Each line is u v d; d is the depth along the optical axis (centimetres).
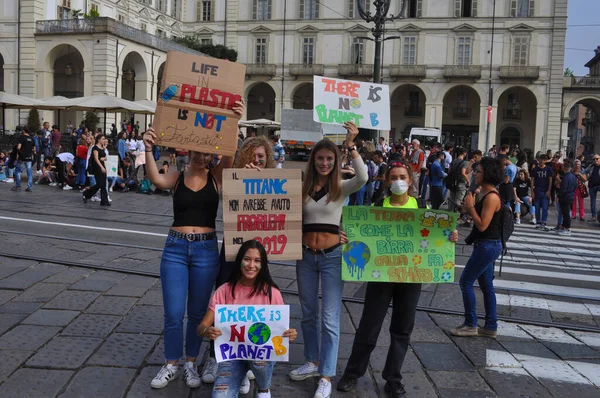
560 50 3988
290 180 418
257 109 4803
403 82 4219
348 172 457
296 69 4366
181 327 425
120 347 486
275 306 371
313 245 425
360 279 418
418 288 427
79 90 3756
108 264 759
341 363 486
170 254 423
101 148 1327
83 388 411
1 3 3447
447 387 444
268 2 4438
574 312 668
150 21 4306
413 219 423
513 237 1224
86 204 1337
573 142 8075
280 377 449
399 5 4184
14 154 1541
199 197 425
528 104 4312
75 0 3672
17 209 1202
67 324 534
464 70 4081
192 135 423
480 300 693
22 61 3434
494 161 539
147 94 3656
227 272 438
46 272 710
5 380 416
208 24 4609
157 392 411
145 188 1605
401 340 423
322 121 498
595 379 470
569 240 1221
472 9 4084
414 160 1694
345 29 4284
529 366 491
